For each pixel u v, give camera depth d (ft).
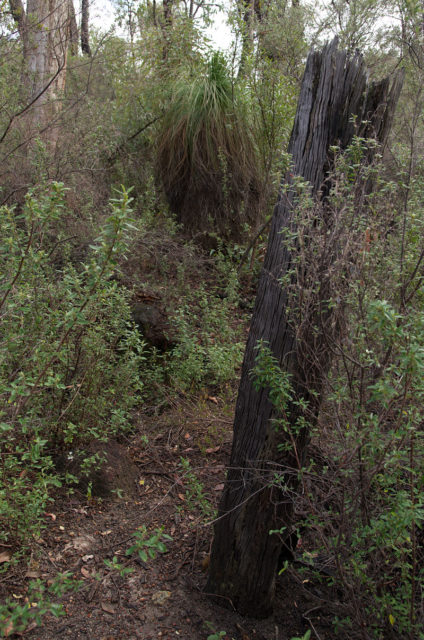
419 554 7.59
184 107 22.62
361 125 7.62
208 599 8.64
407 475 7.29
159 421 13.51
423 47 10.21
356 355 6.89
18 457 10.34
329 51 7.50
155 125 24.36
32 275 10.08
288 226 7.64
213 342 16.61
